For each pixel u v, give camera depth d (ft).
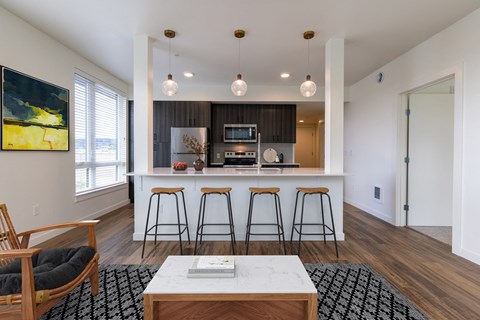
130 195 17.94
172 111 17.40
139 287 6.82
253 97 17.31
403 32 9.70
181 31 9.70
